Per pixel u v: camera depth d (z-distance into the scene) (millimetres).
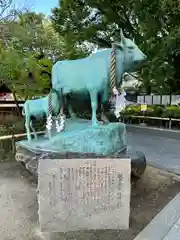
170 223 3357
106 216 3285
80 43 12320
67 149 4328
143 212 3758
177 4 9922
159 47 10422
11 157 6594
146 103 16312
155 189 4602
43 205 3219
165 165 6062
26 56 8422
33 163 4492
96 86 4391
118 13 11531
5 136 6586
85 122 5262
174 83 13773
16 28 8086
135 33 11148
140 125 13367
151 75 12297
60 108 4992
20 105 12203
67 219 3262
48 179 3180
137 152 4957
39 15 10867
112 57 4176
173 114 11961
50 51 10383
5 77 7602
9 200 4234
